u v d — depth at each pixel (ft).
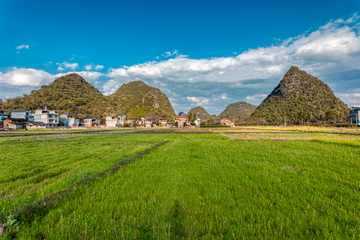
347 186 18.34
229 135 108.88
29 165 31.19
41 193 17.33
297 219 12.01
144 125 388.16
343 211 12.92
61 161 34.40
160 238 10.10
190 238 10.26
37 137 91.30
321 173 23.30
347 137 85.35
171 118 491.72
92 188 18.49
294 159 32.83
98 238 10.25
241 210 13.57
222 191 17.22
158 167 28.35
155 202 14.90
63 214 13.10
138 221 11.87
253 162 30.63
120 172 24.91
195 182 20.25
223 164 29.71
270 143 61.46
